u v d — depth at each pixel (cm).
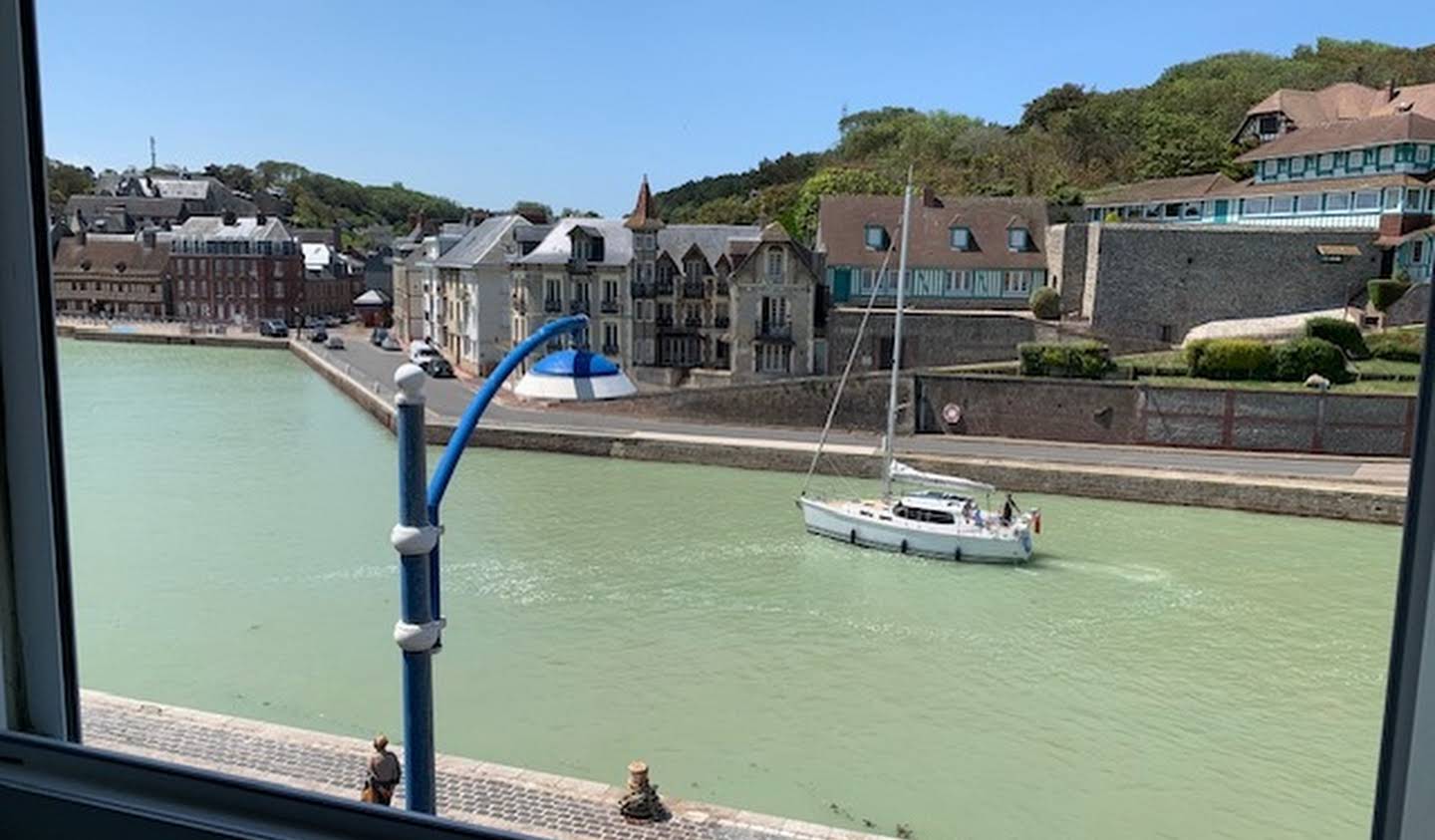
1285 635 1773
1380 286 3466
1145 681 1543
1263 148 3350
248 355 6366
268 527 2325
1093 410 3562
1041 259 4644
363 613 1739
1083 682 1538
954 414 3703
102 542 2175
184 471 2977
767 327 4309
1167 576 2158
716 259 4744
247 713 1337
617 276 4641
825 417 3806
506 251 5072
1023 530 2252
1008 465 3083
